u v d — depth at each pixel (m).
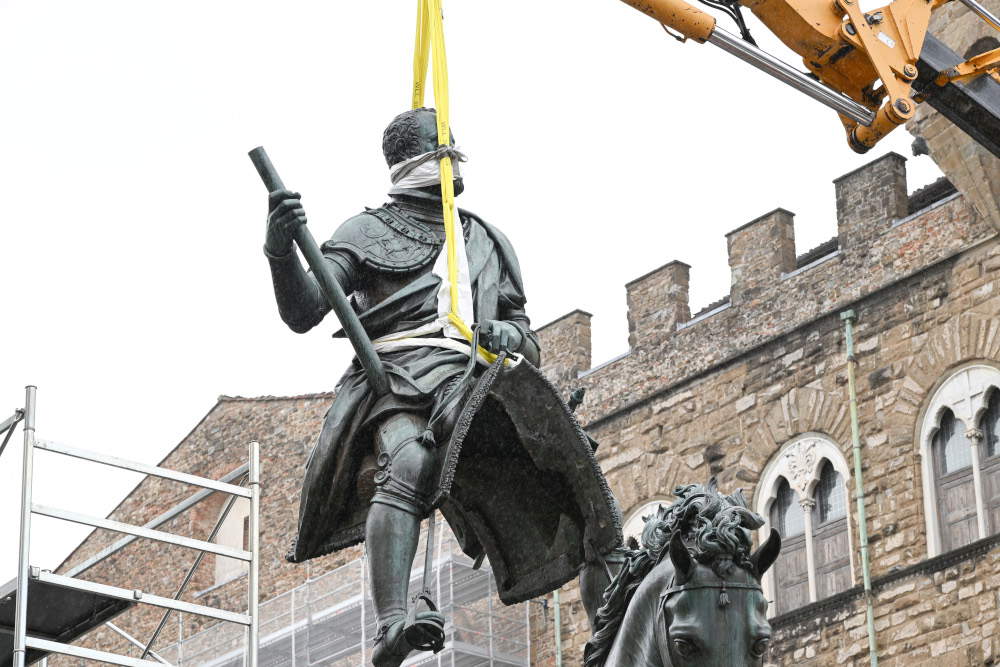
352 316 8.08
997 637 37.56
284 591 47.88
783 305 43.38
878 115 17.72
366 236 8.50
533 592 8.46
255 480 13.53
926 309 40.81
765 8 18.00
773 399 42.88
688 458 44.06
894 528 39.97
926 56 18.58
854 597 39.84
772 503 42.41
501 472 8.41
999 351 39.44
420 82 9.18
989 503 38.88
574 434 8.20
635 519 44.75
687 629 7.35
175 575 48.88
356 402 8.17
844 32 18.00
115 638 49.28
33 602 13.26
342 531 8.27
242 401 50.59
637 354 45.84
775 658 40.69
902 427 40.56
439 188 8.68
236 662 47.34
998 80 18.95
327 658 46.59
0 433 13.01
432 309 8.41
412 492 7.95
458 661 43.31
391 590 7.84
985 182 39.69
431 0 9.06
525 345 8.48
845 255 42.56
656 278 46.16
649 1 16.41
